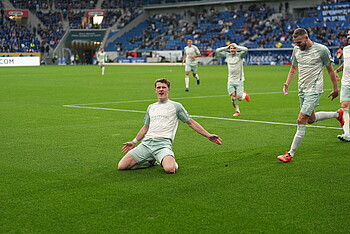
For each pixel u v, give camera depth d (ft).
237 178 22.81
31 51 227.81
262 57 198.08
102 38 236.22
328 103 55.67
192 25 227.81
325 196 19.90
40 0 242.17
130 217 17.46
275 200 19.39
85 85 88.33
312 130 36.52
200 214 17.75
